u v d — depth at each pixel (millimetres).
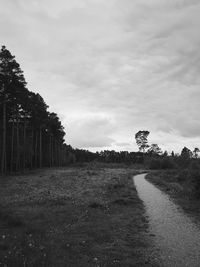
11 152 57969
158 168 101000
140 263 11664
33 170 67250
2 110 52625
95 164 118750
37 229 15359
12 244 12406
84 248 12977
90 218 18891
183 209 23359
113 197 28641
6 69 47719
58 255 11609
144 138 153750
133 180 53219
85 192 31594
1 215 17594
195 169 31094
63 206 23000
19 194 29641
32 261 10625
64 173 59969
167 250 13359
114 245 13750
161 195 31984
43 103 80938
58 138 101062
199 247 13805
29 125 71625
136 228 17141
